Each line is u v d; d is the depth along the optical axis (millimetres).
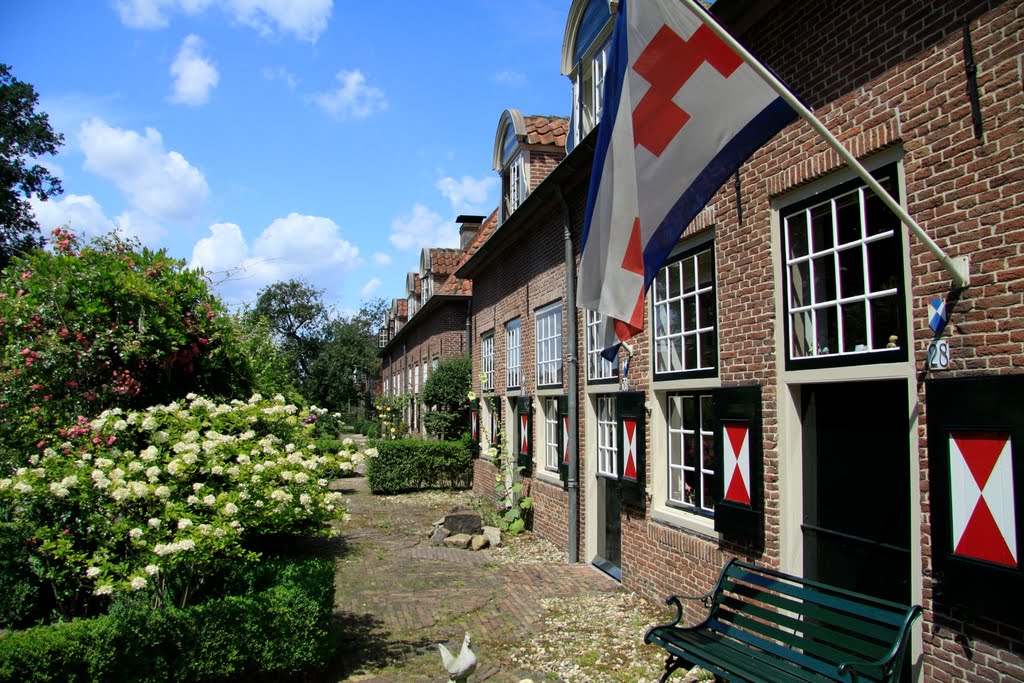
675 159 3814
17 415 6215
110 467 4695
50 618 6043
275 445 5879
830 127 4246
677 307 6273
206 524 4551
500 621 6273
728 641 4109
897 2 3783
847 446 4238
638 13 3896
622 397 7242
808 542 4535
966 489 3203
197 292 7117
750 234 5020
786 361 4641
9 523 5914
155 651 4133
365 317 48125
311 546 9828
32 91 22062
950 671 3295
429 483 16766
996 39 3213
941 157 3482
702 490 5984
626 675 4852
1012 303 3090
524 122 11867
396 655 5426
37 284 6254
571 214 8836
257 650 4441
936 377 3453
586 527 8602
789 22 4672
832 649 3596
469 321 17547
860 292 4086
